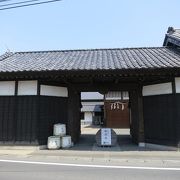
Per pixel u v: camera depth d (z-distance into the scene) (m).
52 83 13.70
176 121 12.15
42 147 12.99
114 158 10.28
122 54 15.93
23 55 17.31
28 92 13.23
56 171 8.10
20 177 7.30
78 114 16.44
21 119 13.12
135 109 14.72
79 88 14.43
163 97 12.80
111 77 12.88
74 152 11.88
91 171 8.11
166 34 16.69
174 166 8.95
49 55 16.77
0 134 13.19
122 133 22.00
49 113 13.48
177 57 13.69
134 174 7.71
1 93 13.50
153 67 11.73
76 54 16.69
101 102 35.56
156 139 12.98
